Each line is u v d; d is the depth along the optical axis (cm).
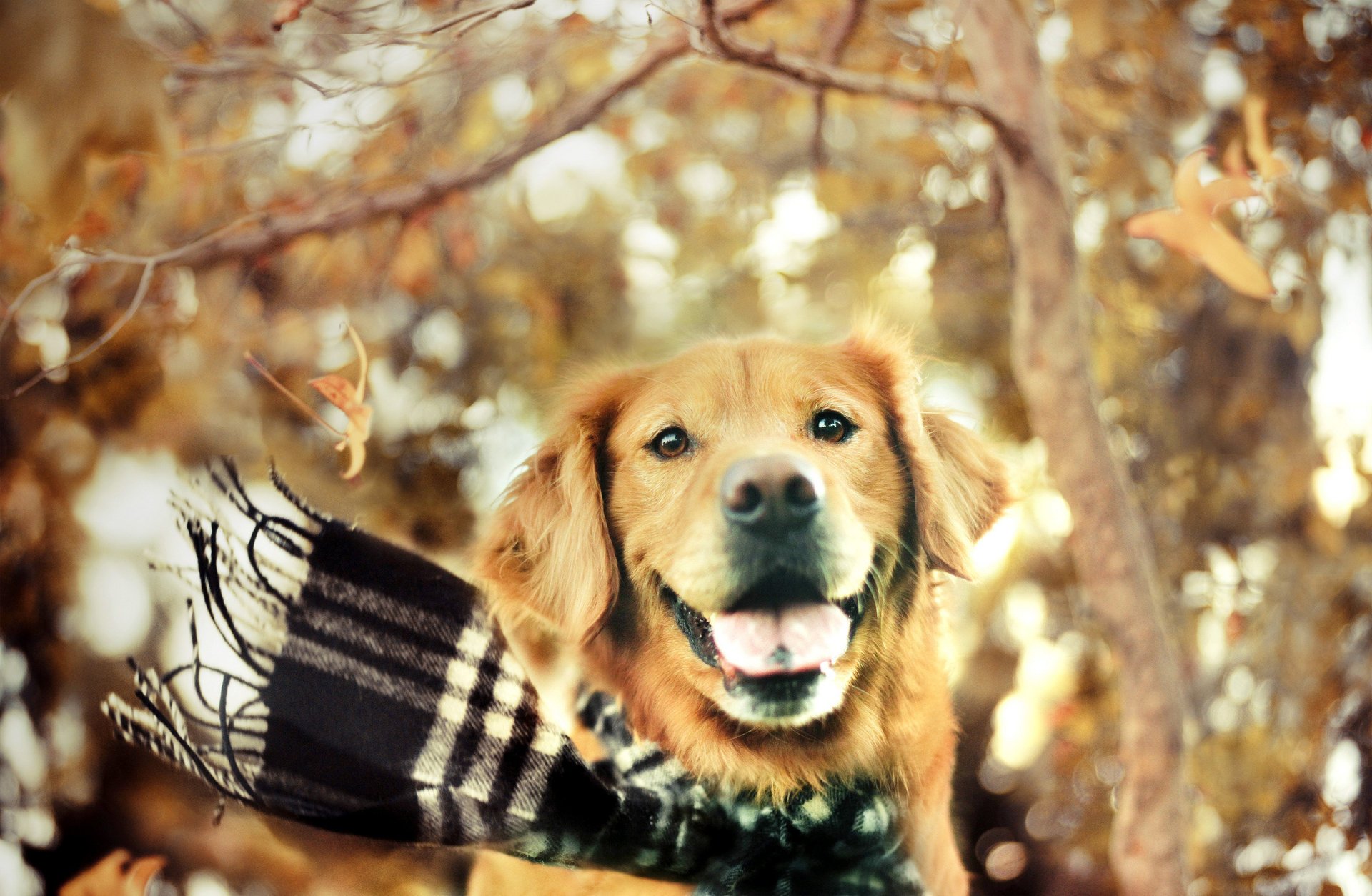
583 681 229
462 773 178
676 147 396
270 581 182
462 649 185
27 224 258
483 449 367
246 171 301
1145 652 243
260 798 175
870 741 210
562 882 199
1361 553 325
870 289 369
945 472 242
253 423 306
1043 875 325
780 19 328
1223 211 286
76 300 278
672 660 213
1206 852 304
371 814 175
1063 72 318
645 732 217
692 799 200
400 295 367
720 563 191
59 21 142
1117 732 346
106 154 146
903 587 221
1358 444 333
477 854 214
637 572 217
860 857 203
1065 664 349
